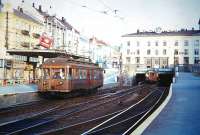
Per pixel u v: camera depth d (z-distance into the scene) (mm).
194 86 38344
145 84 65688
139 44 102688
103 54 90188
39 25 57500
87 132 12375
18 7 54750
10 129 12734
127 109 20531
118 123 14969
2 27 47281
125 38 103750
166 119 13320
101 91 39125
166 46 100688
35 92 31703
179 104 19328
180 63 99625
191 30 106438
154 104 23750
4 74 43812
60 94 27109
